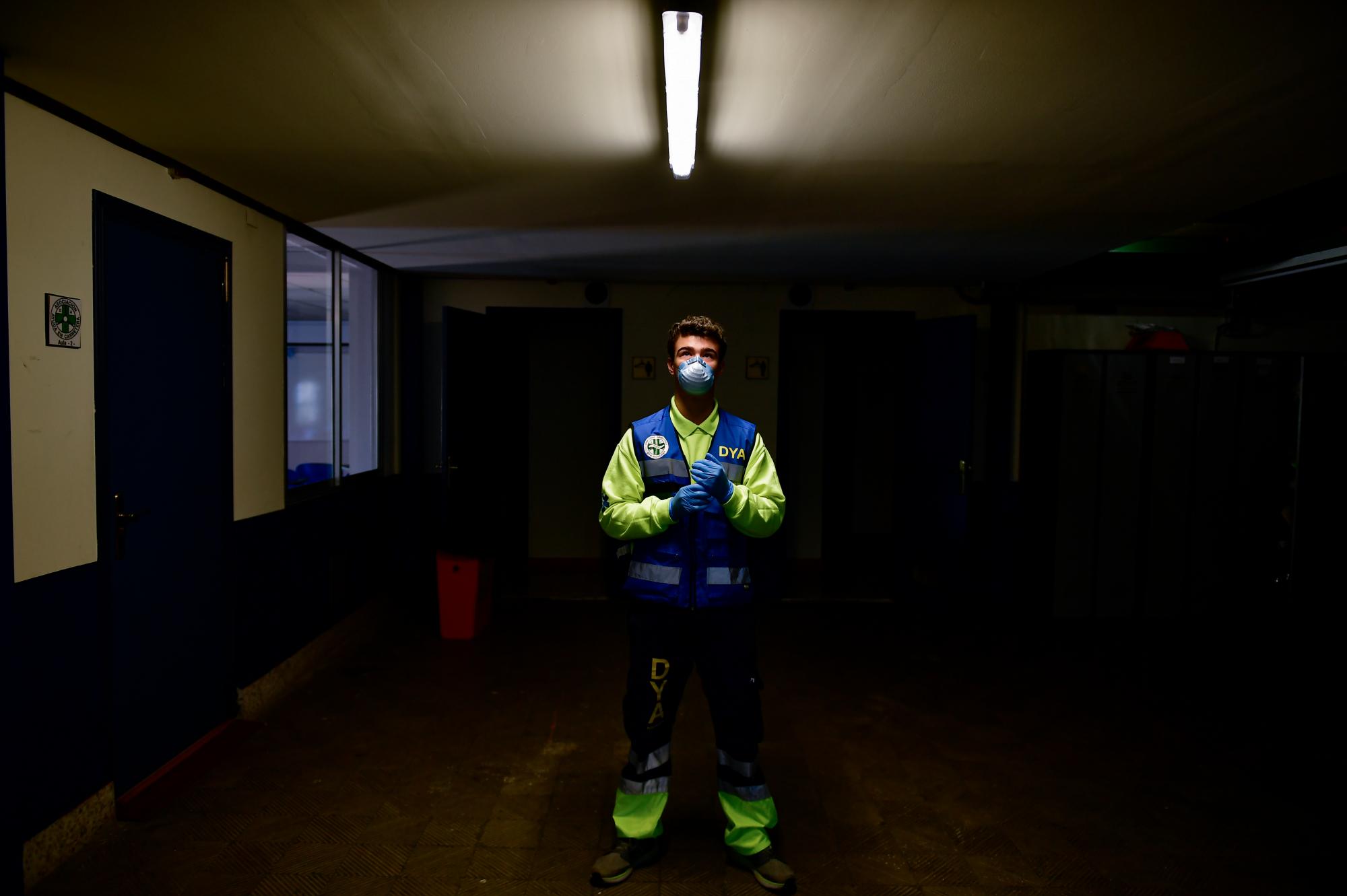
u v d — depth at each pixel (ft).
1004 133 8.20
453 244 14.39
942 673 13.70
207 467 10.25
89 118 7.95
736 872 7.61
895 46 6.23
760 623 16.74
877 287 18.94
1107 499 17.34
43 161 7.40
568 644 14.89
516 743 10.49
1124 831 8.53
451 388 16.33
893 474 23.98
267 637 11.81
